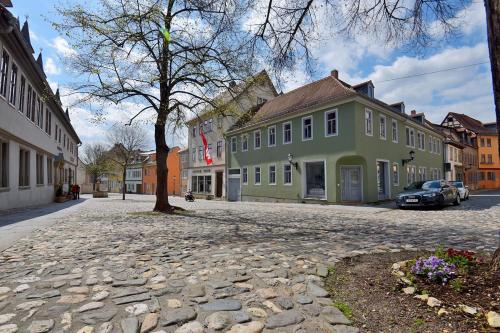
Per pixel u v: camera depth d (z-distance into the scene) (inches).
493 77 141.4
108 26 489.4
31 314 126.0
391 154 958.4
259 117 1150.3
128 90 545.3
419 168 1168.2
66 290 154.1
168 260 213.6
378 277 169.2
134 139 1791.3
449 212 591.2
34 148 800.9
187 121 619.2
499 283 137.5
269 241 287.3
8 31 495.5
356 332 112.7
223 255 227.6
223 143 1362.0
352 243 276.5
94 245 268.8
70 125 1323.8
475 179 2171.5
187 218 505.4
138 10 482.9
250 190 1187.9
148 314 126.3
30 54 641.0
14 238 305.0
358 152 794.8
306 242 281.9
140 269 191.2
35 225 406.9
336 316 125.3
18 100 629.9
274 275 178.1
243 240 293.0
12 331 111.7
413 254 227.5
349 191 864.9
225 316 125.0
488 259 189.3
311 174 925.8
